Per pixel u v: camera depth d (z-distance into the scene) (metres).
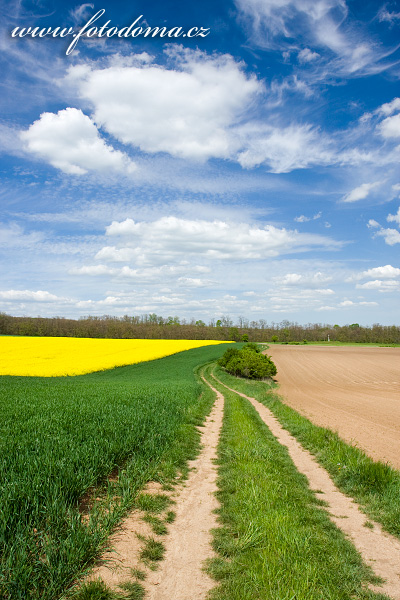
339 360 61.12
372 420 15.13
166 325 104.56
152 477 6.98
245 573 3.90
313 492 6.84
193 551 4.40
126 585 3.63
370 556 4.50
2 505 4.18
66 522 4.49
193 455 9.01
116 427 8.93
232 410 16.11
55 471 5.34
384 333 120.56
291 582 3.68
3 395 15.30
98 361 39.38
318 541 4.68
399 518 5.54
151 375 32.16
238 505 5.72
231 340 107.12
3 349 46.31
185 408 14.68
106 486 6.25
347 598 3.58
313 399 23.09
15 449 6.49
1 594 3.20
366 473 7.18
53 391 17.17
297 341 127.62
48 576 3.52
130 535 4.73
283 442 11.12
